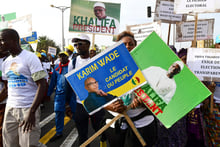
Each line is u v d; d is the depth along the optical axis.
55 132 4.61
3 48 2.44
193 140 3.36
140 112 2.18
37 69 2.46
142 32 3.93
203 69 2.92
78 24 4.63
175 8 3.41
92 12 4.61
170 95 1.99
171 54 1.97
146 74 2.02
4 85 3.13
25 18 4.01
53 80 4.48
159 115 2.02
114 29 4.62
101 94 2.04
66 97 3.49
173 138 3.09
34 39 5.40
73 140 4.18
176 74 1.97
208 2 3.29
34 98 2.47
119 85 2.01
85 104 2.07
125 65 1.99
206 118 3.53
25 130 2.49
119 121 2.21
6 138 2.65
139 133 2.06
